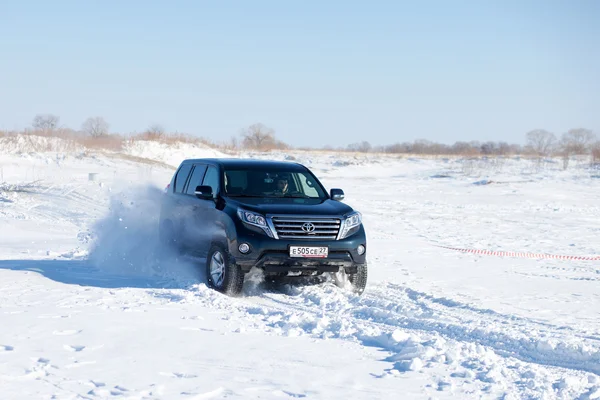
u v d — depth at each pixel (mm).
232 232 9234
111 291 9008
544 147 80938
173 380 5434
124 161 36156
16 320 7184
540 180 43625
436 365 6098
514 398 5285
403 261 13258
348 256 9422
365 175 49781
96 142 42812
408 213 24438
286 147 77375
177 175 11742
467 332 7461
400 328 7633
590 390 5508
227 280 9227
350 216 9594
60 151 37750
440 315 8359
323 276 10406
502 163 56688
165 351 6246
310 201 10031
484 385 5582
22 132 40188
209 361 6000
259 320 7668
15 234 15992
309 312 8367
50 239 15258
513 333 7371
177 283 9805
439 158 67000
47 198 21953
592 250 16359
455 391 5430
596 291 10664
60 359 5871
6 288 9008
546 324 8125
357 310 8422
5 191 22734
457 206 27891
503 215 24812
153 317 7555
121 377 5449
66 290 9000
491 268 12828
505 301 9578
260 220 9195
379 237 17328
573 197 33281
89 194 23062
